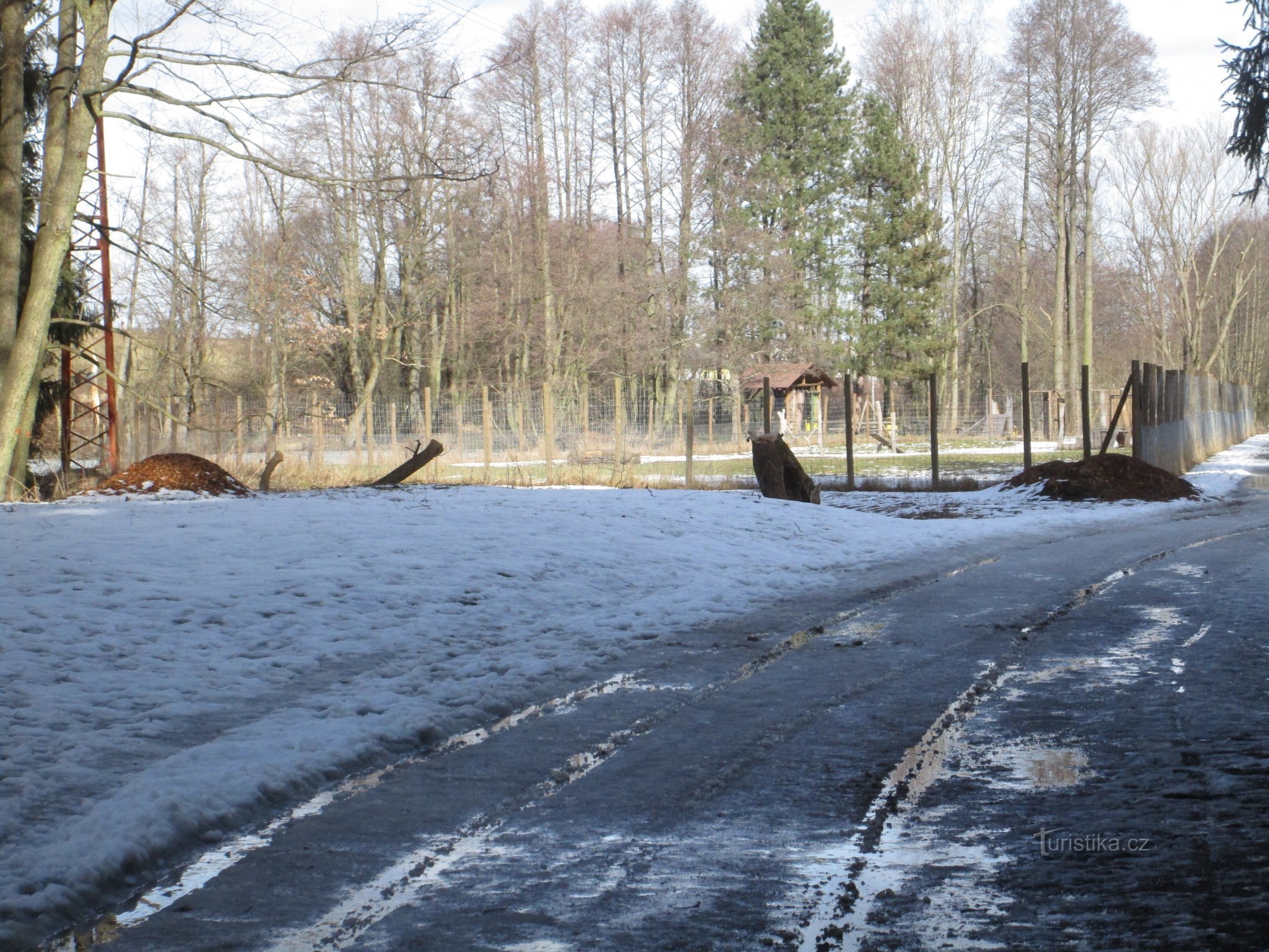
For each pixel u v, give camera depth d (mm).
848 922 3762
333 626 8656
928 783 5270
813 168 60594
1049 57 55938
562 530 13188
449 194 44906
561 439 31281
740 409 44906
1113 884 4031
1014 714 6496
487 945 3641
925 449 46344
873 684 7348
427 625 8883
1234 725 6094
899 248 59688
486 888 4125
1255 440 47531
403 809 5066
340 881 4230
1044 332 70938
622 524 14047
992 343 84938
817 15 61125
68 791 5125
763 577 11945
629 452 28922
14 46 17891
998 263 77125
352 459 30203
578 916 3859
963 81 64562
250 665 7520
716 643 8836
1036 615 9719
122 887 4234
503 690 7207
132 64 16984
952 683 7309
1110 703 6672
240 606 8891
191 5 16766
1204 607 9836
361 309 48688
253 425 33031
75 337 22844
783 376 57219
